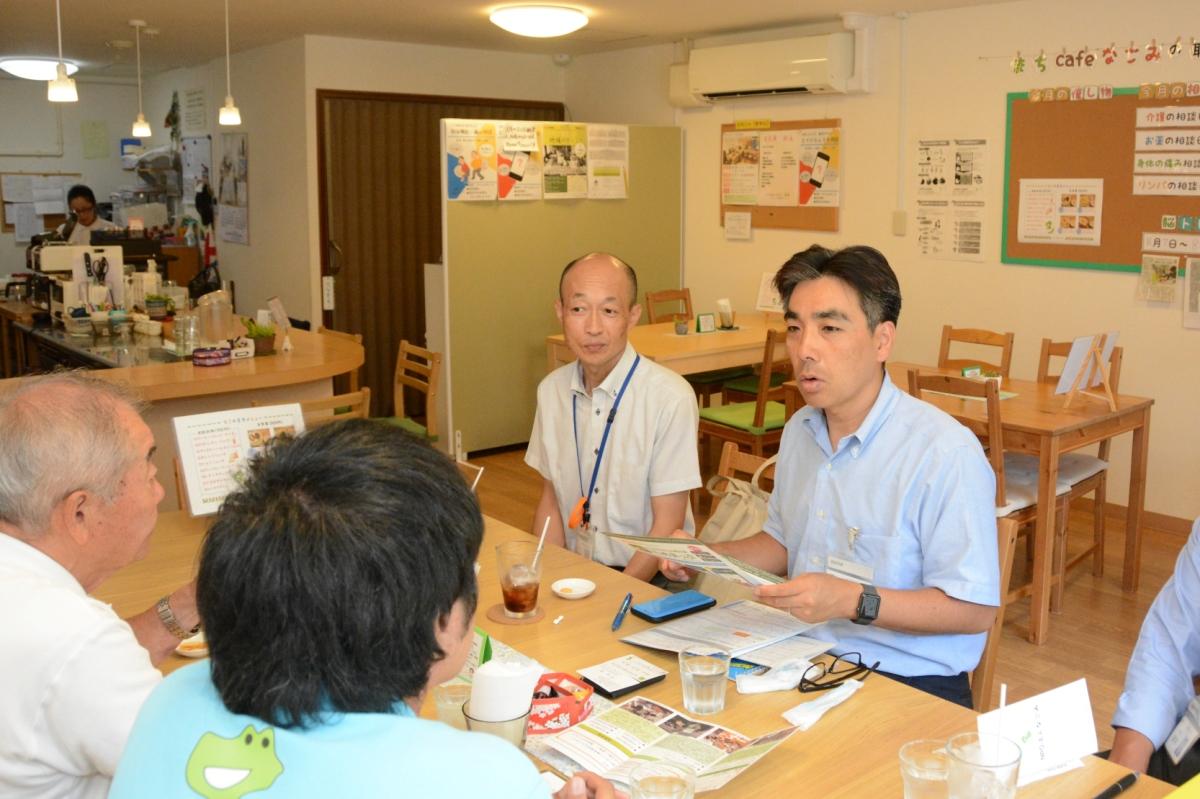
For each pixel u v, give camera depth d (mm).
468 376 6199
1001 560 1990
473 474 2561
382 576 850
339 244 7016
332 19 6012
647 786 1207
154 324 5383
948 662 1876
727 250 6801
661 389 2527
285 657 839
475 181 6023
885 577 1926
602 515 2596
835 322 1888
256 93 7465
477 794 842
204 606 878
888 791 1330
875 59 5770
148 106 9938
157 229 9109
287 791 827
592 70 7527
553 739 1438
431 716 1531
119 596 2061
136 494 1462
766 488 4863
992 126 5316
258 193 7602
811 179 6199
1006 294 5379
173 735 880
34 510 1355
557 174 6348
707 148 6809
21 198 10055
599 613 1950
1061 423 3717
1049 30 5047
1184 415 4797
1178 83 4633
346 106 6875
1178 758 1686
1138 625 3861
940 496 1868
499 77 7438
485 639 1602
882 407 1947
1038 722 1408
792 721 1506
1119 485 5051
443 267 6059
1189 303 4711
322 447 908
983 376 4535
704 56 6445
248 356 4477
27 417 1373
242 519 872
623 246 6762
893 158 5773
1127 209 4863
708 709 1533
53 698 1247
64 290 5672
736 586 2100
